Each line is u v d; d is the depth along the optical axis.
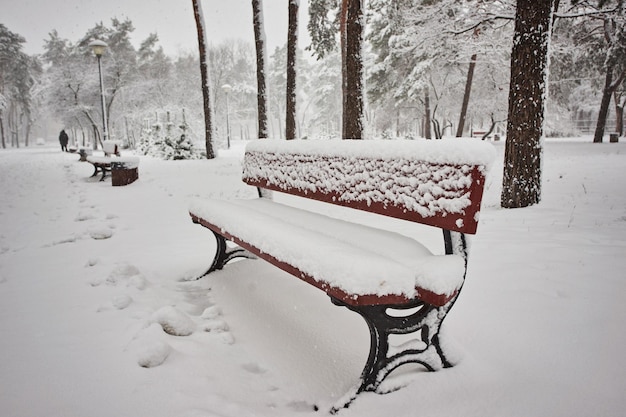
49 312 2.72
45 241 4.95
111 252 4.41
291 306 2.88
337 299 1.77
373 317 1.78
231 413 1.68
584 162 13.73
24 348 2.21
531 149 6.14
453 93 31.19
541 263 3.51
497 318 2.52
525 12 5.84
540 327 2.38
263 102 15.03
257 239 2.41
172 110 37.84
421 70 26.97
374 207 2.31
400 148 2.15
